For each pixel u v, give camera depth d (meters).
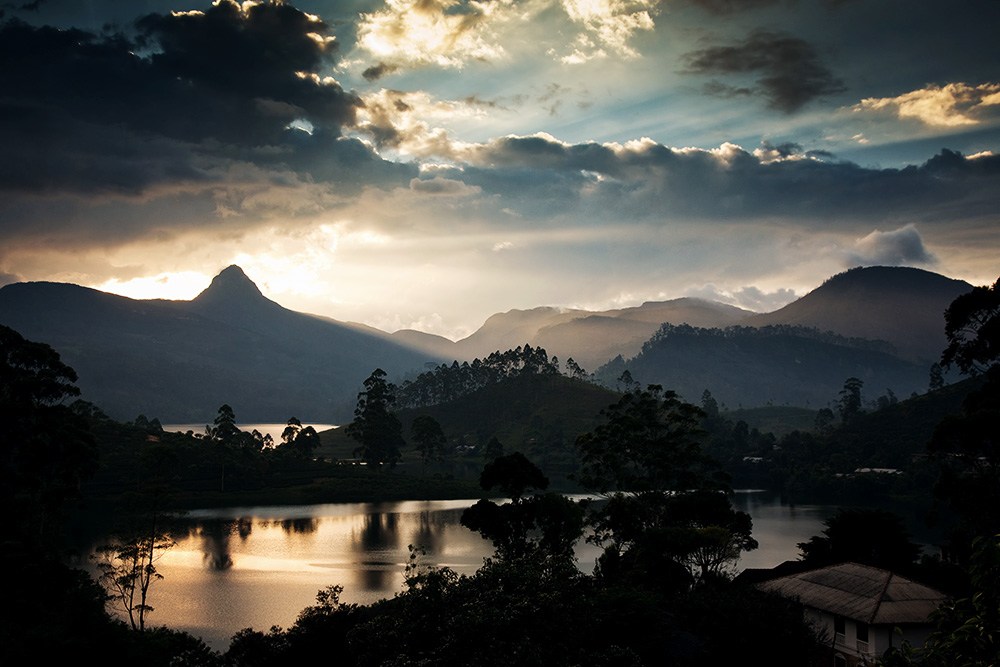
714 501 77.69
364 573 98.94
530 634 31.72
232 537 127.38
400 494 179.00
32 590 56.62
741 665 43.16
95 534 121.06
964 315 77.38
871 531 73.75
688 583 65.50
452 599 34.78
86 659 46.44
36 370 92.69
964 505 70.12
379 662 33.78
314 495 175.38
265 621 76.44
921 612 50.69
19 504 77.56
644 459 88.19
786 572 68.75
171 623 75.69
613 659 31.95
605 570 72.00
